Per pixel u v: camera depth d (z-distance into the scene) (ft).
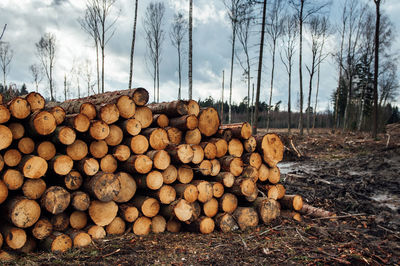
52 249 12.84
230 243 14.73
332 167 39.65
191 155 16.26
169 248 13.91
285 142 47.70
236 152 18.63
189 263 12.32
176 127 17.70
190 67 45.83
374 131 60.29
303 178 31.12
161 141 16.78
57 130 13.74
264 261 12.57
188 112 18.11
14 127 13.34
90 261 11.99
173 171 16.40
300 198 19.39
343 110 149.38
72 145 14.32
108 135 15.39
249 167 17.95
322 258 12.71
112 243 14.02
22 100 13.47
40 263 11.58
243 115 181.68
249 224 17.30
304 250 13.65
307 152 54.75
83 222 14.61
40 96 14.64
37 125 13.16
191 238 15.49
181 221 17.11
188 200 16.03
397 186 28.66
